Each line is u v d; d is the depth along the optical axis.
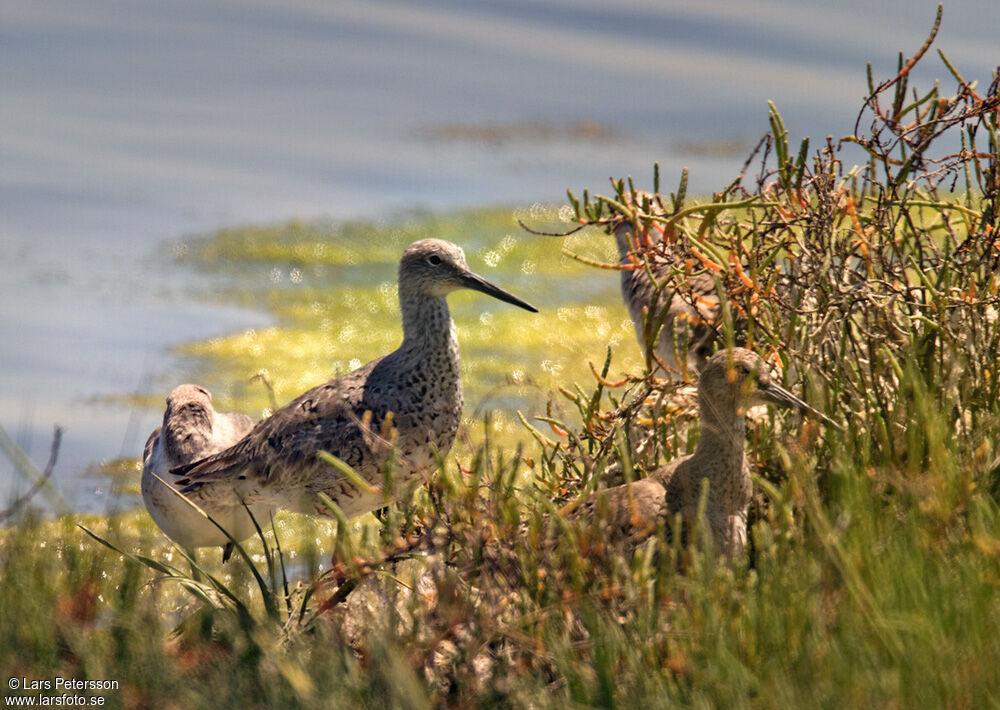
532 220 29.03
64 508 9.34
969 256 10.70
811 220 10.01
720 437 8.98
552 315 21.81
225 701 7.48
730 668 7.05
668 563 8.30
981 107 9.97
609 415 10.73
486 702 7.71
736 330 11.23
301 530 13.60
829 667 7.04
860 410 9.51
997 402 9.62
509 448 14.69
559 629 8.04
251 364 19.20
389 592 8.62
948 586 7.45
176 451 11.81
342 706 7.39
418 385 10.91
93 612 8.32
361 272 24.97
